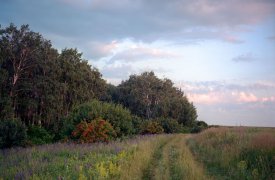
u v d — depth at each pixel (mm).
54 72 56406
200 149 27594
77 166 15047
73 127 33000
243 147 19062
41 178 13047
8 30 52250
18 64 53750
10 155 22812
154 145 28844
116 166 15742
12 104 52844
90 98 63188
